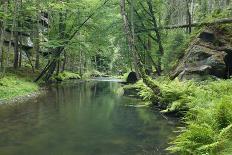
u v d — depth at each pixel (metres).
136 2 31.66
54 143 11.36
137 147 10.83
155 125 14.20
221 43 21.83
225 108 10.05
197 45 21.86
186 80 18.89
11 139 11.85
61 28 33.50
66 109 18.70
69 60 60.47
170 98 17.84
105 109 18.80
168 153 10.09
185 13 31.91
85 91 30.81
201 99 14.49
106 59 81.06
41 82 33.75
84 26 34.44
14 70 33.00
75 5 31.36
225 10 24.78
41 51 44.22
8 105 19.55
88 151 10.43
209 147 8.57
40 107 19.27
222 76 20.56
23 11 30.83
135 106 19.95
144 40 35.06
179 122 14.73
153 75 33.25
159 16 34.06
